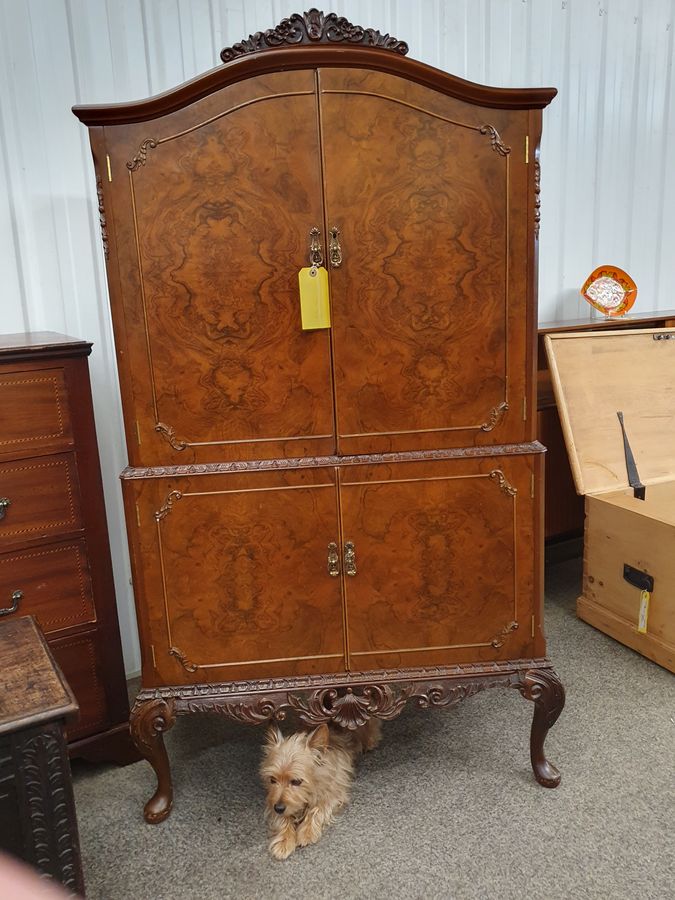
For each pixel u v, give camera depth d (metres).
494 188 1.61
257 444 1.68
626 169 3.31
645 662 2.43
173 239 1.57
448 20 2.73
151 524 1.68
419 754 2.02
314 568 1.72
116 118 1.50
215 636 1.75
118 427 2.42
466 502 1.72
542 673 1.79
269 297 1.61
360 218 1.59
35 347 1.75
